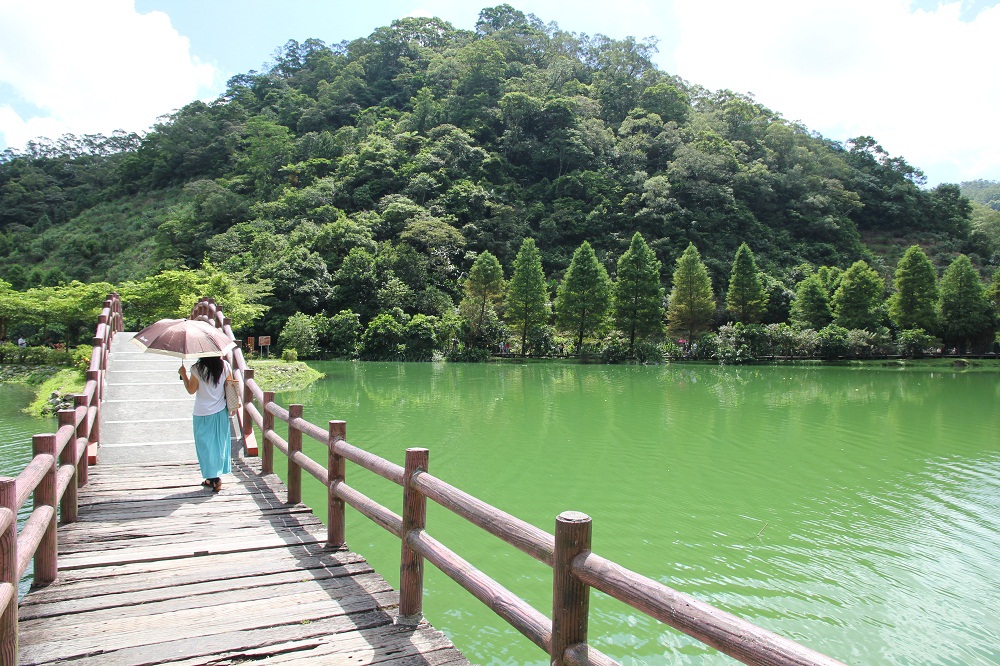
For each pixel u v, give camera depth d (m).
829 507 8.45
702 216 60.69
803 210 67.50
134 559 4.09
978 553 6.86
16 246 64.50
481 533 7.30
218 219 58.62
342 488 4.26
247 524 4.85
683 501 8.70
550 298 49.94
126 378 9.45
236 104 87.12
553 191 66.56
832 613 5.50
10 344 26.16
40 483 3.60
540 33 98.12
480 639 4.98
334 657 2.94
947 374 30.70
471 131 73.50
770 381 26.52
